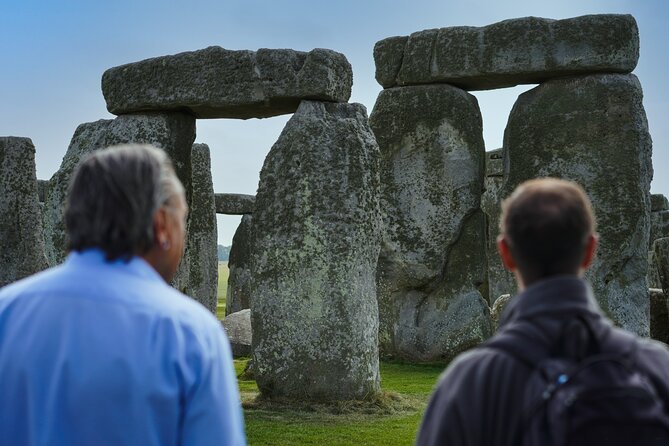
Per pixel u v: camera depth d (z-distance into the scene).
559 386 1.84
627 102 11.02
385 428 6.79
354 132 7.74
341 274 7.57
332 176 7.63
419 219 11.95
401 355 11.93
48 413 1.99
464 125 11.80
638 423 1.79
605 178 11.02
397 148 12.05
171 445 2.00
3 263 12.02
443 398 1.98
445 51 11.66
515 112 11.52
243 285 18.97
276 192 7.75
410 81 11.98
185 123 8.69
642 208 10.98
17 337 2.06
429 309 11.95
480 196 11.92
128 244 2.12
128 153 2.16
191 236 14.01
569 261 2.05
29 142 12.16
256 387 8.77
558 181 2.13
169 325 2.04
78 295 2.07
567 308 1.98
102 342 2.01
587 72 11.20
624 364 1.87
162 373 1.99
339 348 7.55
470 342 11.65
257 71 7.92
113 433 1.96
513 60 11.23
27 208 12.11
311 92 7.73
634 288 11.02
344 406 7.44
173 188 2.21
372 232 7.78
